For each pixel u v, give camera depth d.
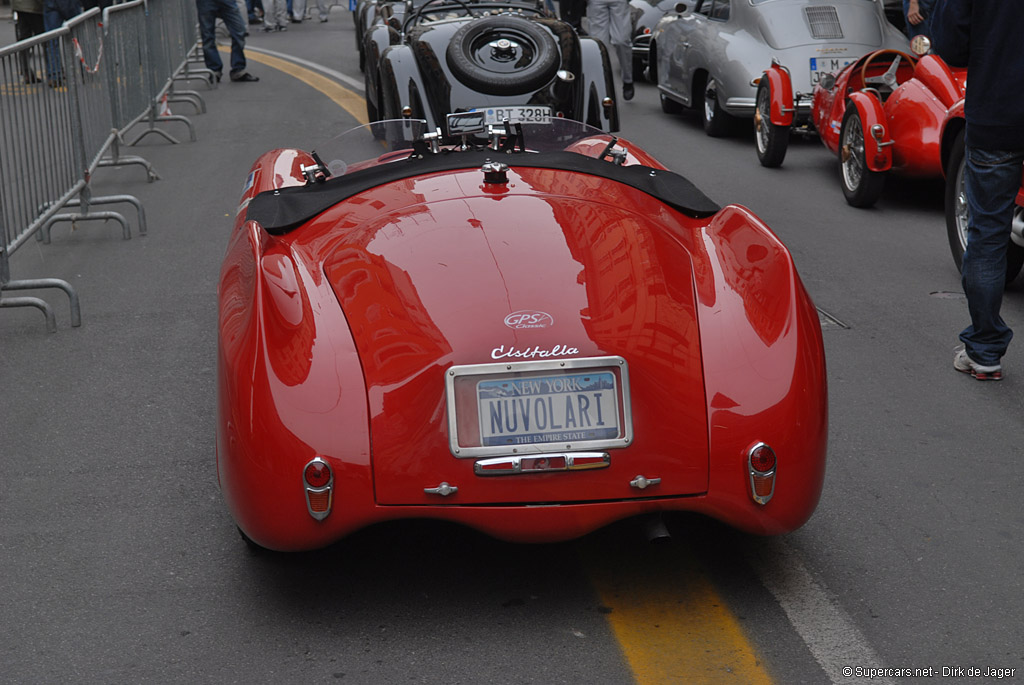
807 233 7.34
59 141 6.92
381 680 2.72
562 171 3.75
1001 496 3.69
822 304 5.84
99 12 8.30
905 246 6.98
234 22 15.44
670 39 12.22
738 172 9.38
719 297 3.02
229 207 8.38
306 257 3.23
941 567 3.24
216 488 3.84
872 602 3.06
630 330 2.85
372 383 2.76
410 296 2.95
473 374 2.75
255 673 2.77
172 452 4.15
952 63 4.57
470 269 3.04
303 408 2.73
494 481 2.71
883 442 4.13
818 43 10.09
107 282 6.50
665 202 3.66
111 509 3.69
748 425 2.77
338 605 3.07
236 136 11.41
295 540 2.77
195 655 2.85
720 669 2.75
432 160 3.83
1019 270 6.02
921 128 7.51
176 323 5.71
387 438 2.71
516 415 2.73
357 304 2.96
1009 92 4.36
